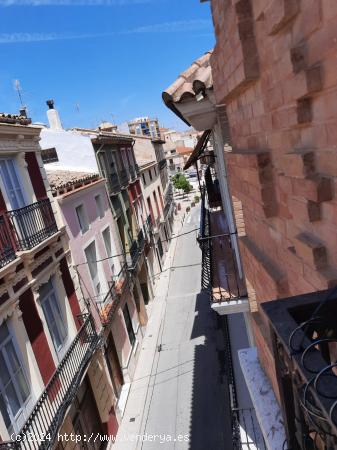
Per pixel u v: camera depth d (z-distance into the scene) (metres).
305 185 1.88
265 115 2.48
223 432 11.15
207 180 14.52
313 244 1.95
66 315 10.81
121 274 16.70
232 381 8.81
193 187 67.19
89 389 11.73
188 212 46.47
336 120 1.57
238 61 2.61
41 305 9.64
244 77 2.48
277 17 1.85
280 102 2.10
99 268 14.45
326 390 1.23
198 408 12.50
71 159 16.75
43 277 9.76
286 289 2.70
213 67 3.87
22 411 8.05
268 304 1.86
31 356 8.57
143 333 18.72
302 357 1.43
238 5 2.41
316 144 1.80
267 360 3.83
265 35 2.23
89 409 11.46
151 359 16.38
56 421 8.36
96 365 12.12
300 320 1.80
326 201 1.78
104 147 18.47
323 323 1.80
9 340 8.09
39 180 10.80
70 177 14.27
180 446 11.20
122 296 16.33
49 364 9.33
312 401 1.36
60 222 11.51
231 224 7.57
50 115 19.53
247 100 2.92
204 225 8.64
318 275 1.96
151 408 13.27
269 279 3.02
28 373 8.42
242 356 4.56
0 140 9.00
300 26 1.74
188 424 11.96
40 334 9.16
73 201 12.92
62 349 10.30
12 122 9.54
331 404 1.18
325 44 1.54
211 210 13.64
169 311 20.41
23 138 9.98
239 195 3.80
